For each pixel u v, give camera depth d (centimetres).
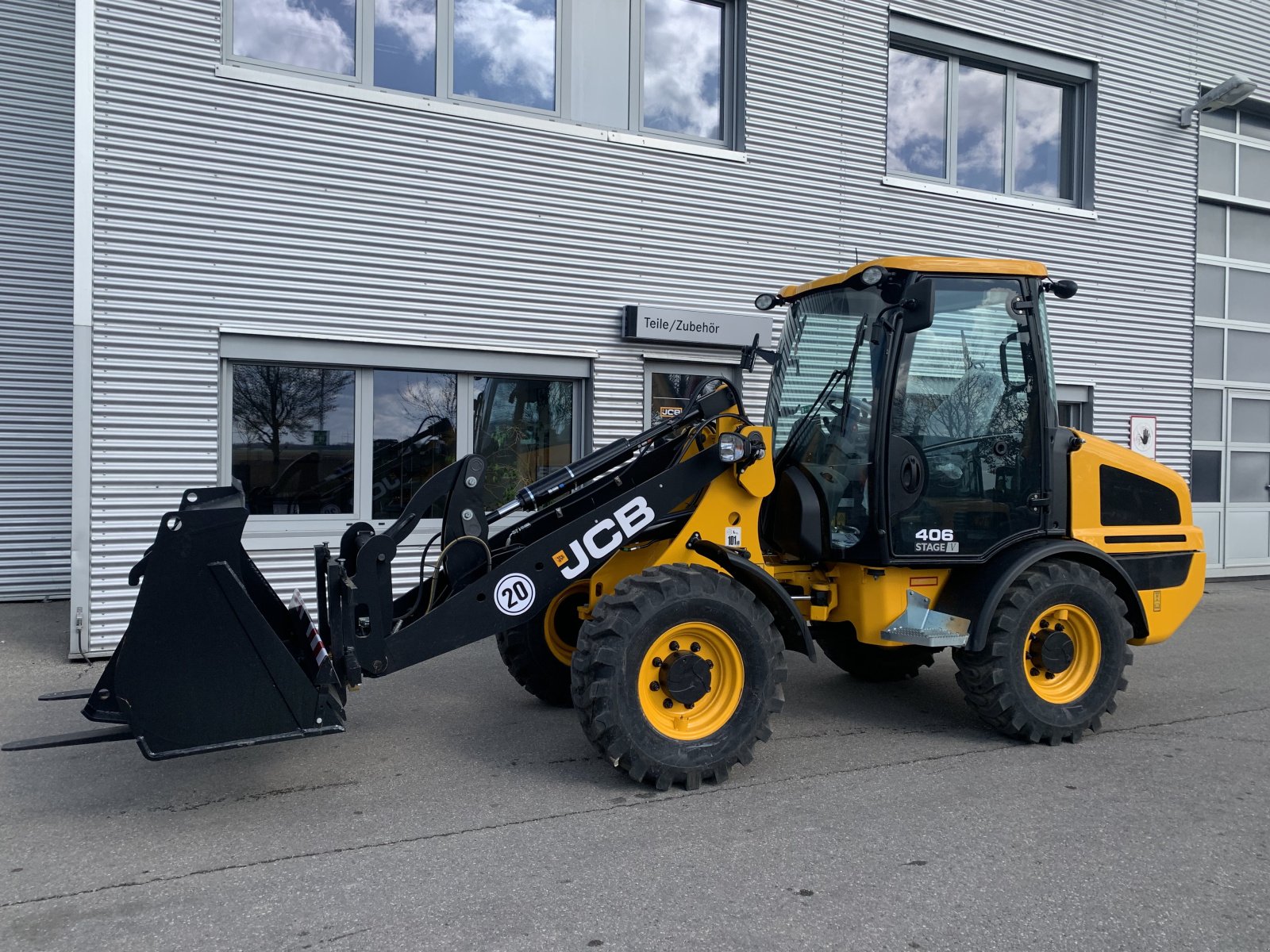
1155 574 530
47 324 840
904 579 479
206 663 349
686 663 405
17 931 287
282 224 687
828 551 486
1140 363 1073
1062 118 1054
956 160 982
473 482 433
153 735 342
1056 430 508
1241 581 1135
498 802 395
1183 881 323
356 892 313
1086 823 375
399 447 744
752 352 552
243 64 684
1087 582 479
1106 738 495
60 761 448
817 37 878
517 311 766
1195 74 1088
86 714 375
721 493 452
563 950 276
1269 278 1146
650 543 471
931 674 645
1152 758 460
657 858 339
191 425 665
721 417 458
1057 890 316
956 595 479
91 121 632
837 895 311
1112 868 333
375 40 725
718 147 860
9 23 817
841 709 550
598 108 803
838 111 891
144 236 650
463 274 745
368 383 729
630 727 395
